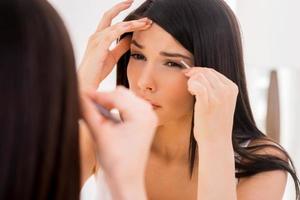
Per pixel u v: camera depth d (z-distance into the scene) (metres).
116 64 0.84
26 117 0.30
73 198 0.34
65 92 0.32
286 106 1.41
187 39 0.73
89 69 0.76
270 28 1.20
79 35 1.20
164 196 0.91
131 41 0.78
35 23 0.31
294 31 1.19
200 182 0.64
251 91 1.35
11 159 0.30
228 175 0.64
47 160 0.31
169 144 0.88
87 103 0.36
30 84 0.30
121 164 0.36
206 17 0.74
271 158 0.82
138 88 0.75
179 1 0.74
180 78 0.74
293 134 1.42
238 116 0.84
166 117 0.77
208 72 0.67
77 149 0.33
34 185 0.31
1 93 0.30
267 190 0.80
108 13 0.83
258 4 1.19
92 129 0.36
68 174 0.33
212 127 0.64
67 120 0.32
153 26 0.73
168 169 0.90
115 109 0.38
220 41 0.75
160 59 0.74
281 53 1.20
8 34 0.30
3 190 0.30
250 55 1.21
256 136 0.87
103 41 0.76
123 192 0.36
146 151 0.36
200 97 0.64
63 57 0.32
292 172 0.85
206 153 0.64
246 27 1.20
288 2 1.18
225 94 0.65
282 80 1.42
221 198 0.63
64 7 1.19
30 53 0.30
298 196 0.89
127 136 0.36
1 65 0.30
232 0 1.18
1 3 0.30
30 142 0.30
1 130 0.30
